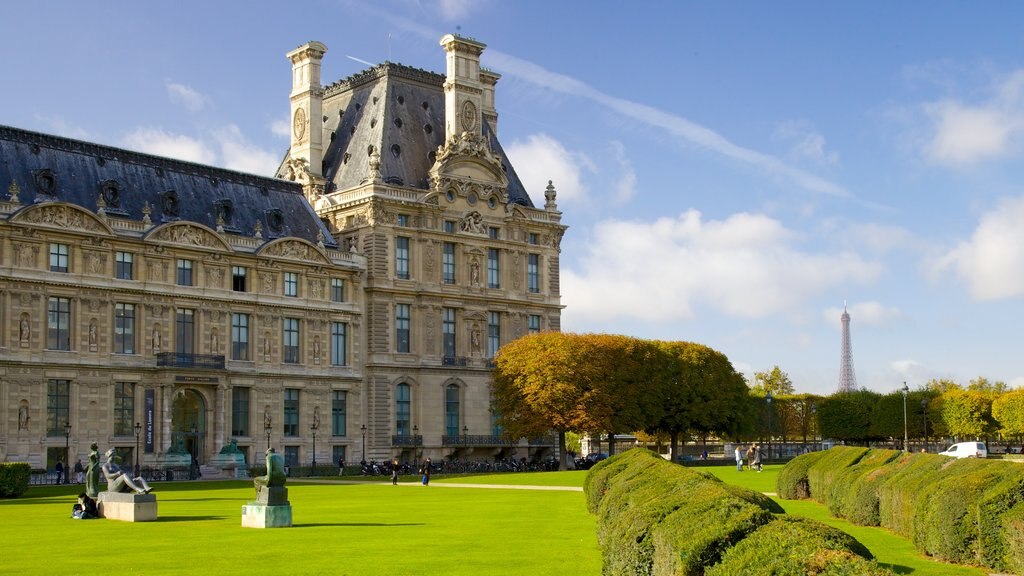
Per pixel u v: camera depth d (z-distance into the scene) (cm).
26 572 3941
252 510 5619
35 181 11625
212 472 12219
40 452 11262
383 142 15000
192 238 12575
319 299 13800
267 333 13262
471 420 15238
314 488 9750
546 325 16162
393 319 14538
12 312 11150
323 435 13750
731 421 16062
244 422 13038
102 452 11706
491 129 16812
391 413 14450
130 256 12088
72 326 11600
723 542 2700
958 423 19725
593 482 6238
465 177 15400
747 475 10794
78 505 6197
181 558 4303
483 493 8675
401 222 14725
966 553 4034
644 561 3148
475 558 4284
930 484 4544
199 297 12575
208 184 13275
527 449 15850
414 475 12781
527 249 16025
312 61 15475
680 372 15288
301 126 15575
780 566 2353
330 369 13875
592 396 13562
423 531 5328
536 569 3988
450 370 15012
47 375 11362
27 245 11281
